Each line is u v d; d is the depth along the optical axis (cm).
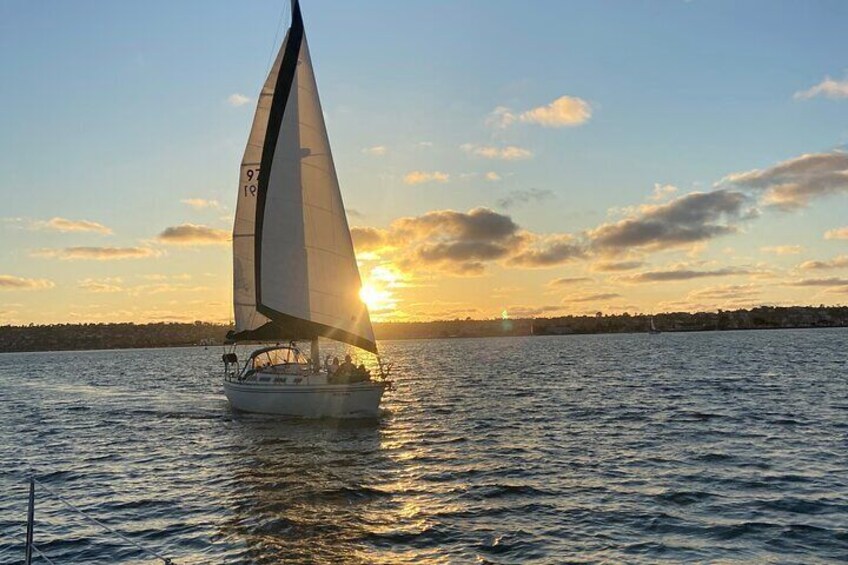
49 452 3052
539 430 3322
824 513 1806
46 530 1817
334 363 3606
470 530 1717
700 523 1747
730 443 2830
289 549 1598
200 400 5262
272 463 2591
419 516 1844
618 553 1546
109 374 9481
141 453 2925
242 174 3950
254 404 3659
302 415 3512
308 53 3569
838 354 9681
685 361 9081
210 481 2338
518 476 2302
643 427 3334
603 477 2261
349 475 2361
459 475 2338
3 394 6600
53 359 17038
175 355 18500
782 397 4503
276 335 3741
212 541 1680
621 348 15162
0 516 1961
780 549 1555
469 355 13800
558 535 1672
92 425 3956
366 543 1630
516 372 7819
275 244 3488
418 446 2916
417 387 6034
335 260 3509
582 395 4997
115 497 2162
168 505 2036
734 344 14875
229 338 3941
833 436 2950
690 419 3562
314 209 3500
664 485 2133
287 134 3475
